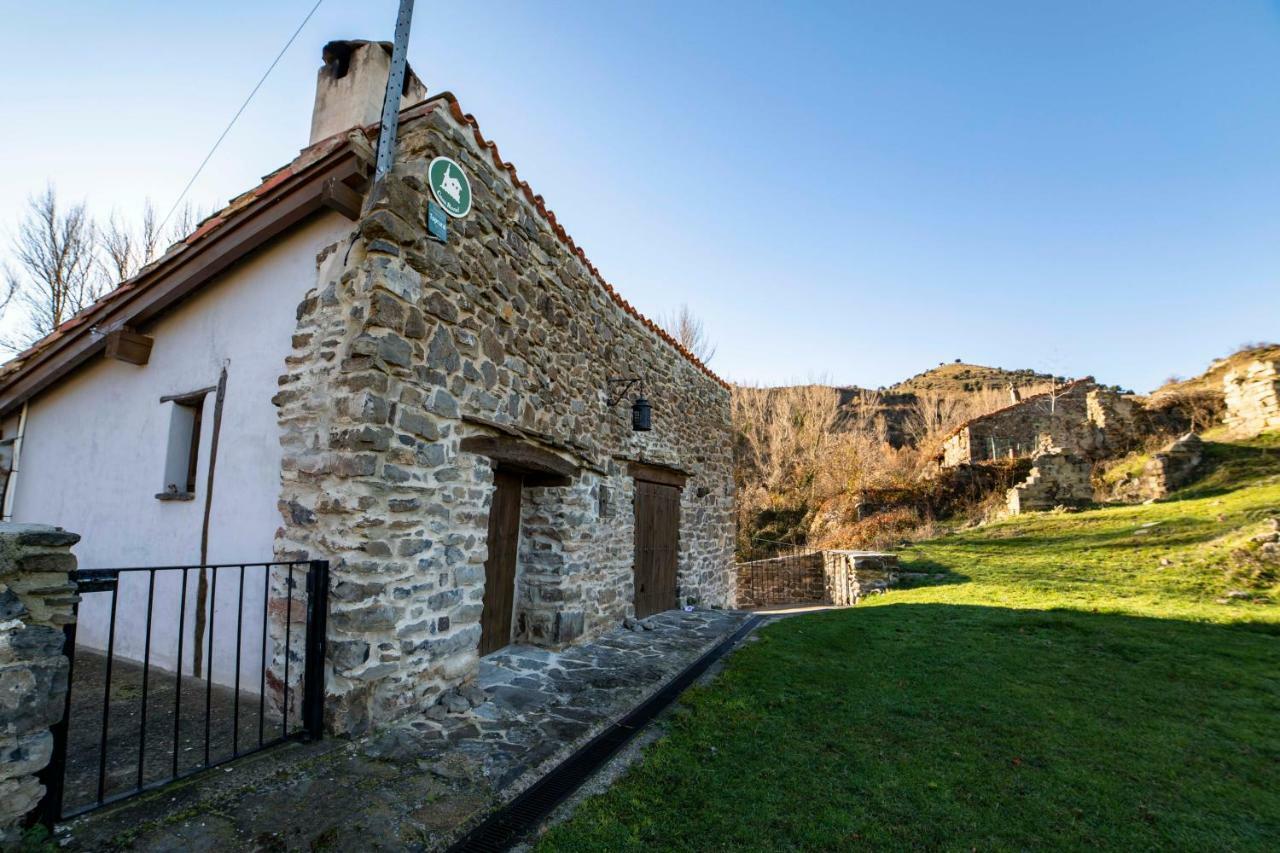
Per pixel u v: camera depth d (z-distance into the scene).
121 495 5.30
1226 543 9.59
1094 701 4.52
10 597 2.22
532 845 2.63
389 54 5.38
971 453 21.53
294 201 4.15
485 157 4.85
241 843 2.50
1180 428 18.58
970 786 3.24
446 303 4.30
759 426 26.61
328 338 3.91
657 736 3.89
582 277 6.53
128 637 5.05
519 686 4.75
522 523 6.14
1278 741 3.83
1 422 6.64
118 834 2.47
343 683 3.50
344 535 3.60
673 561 9.12
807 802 3.04
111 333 5.23
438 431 4.20
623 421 7.40
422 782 3.11
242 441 4.47
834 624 7.53
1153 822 2.92
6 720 2.18
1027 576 10.05
